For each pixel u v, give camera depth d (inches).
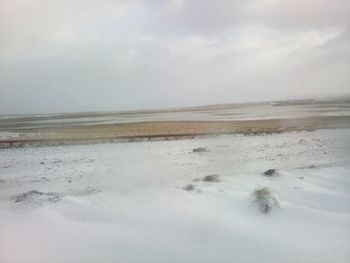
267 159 639.1
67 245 317.4
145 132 1071.0
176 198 422.9
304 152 691.4
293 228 348.2
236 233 335.6
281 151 706.8
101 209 395.5
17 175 568.4
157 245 316.2
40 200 418.0
